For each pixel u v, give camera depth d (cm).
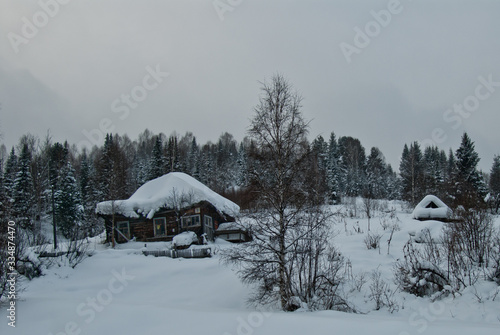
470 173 4953
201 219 3094
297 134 1535
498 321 1142
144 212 3155
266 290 1459
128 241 3153
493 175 5812
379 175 7644
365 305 1423
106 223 3216
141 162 7075
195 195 3130
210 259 2228
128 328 1074
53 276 1903
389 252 2073
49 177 4597
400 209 4928
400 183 7062
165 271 2027
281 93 1555
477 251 1620
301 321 1041
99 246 3078
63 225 4191
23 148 4603
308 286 1445
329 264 1602
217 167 7662
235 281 1772
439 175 5669
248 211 1525
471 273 1519
